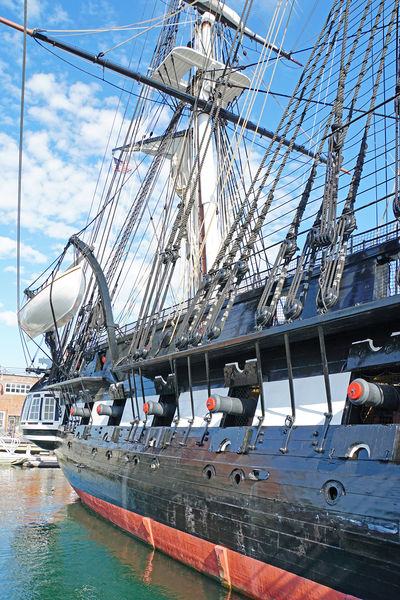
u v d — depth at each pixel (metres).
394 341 7.75
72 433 21.75
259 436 9.41
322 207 9.94
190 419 11.95
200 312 12.82
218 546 9.55
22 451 45.16
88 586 10.33
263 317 10.11
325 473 7.60
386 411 8.33
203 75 21.59
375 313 7.41
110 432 16.66
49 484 28.41
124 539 14.30
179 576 10.55
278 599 8.03
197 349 11.23
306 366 9.48
